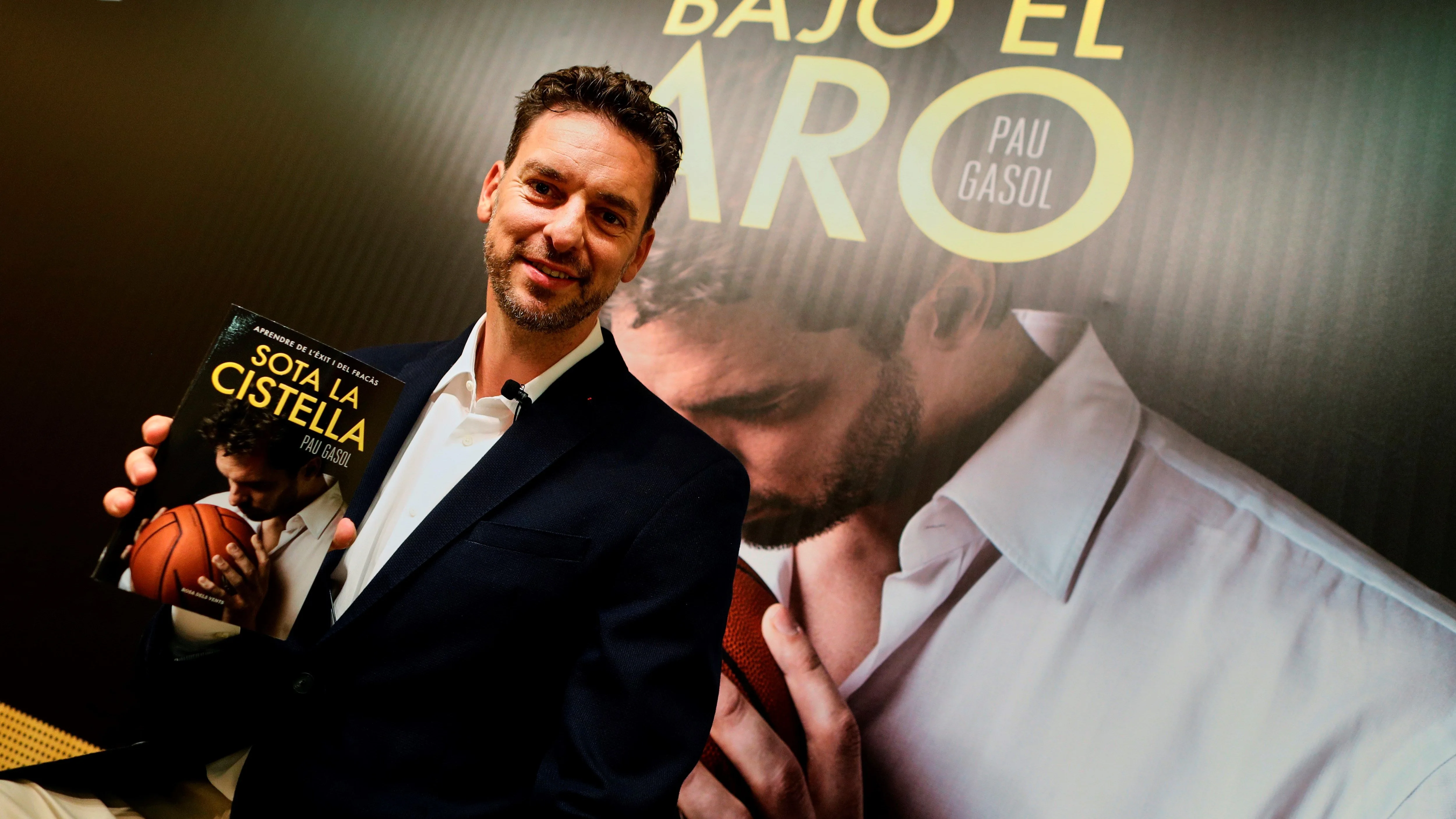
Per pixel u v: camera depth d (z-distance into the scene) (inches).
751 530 78.0
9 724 89.4
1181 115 77.7
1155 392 72.6
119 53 112.3
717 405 82.0
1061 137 80.3
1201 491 69.7
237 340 40.3
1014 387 75.7
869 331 80.2
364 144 101.5
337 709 38.6
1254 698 64.2
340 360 41.0
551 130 42.1
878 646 72.8
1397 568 64.5
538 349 44.0
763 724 72.8
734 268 85.0
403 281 95.4
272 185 102.7
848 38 89.0
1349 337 69.5
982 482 74.2
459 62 101.9
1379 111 73.0
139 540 38.0
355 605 39.1
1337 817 60.6
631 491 41.1
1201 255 74.2
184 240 103.0
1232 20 78.6
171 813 42.7
